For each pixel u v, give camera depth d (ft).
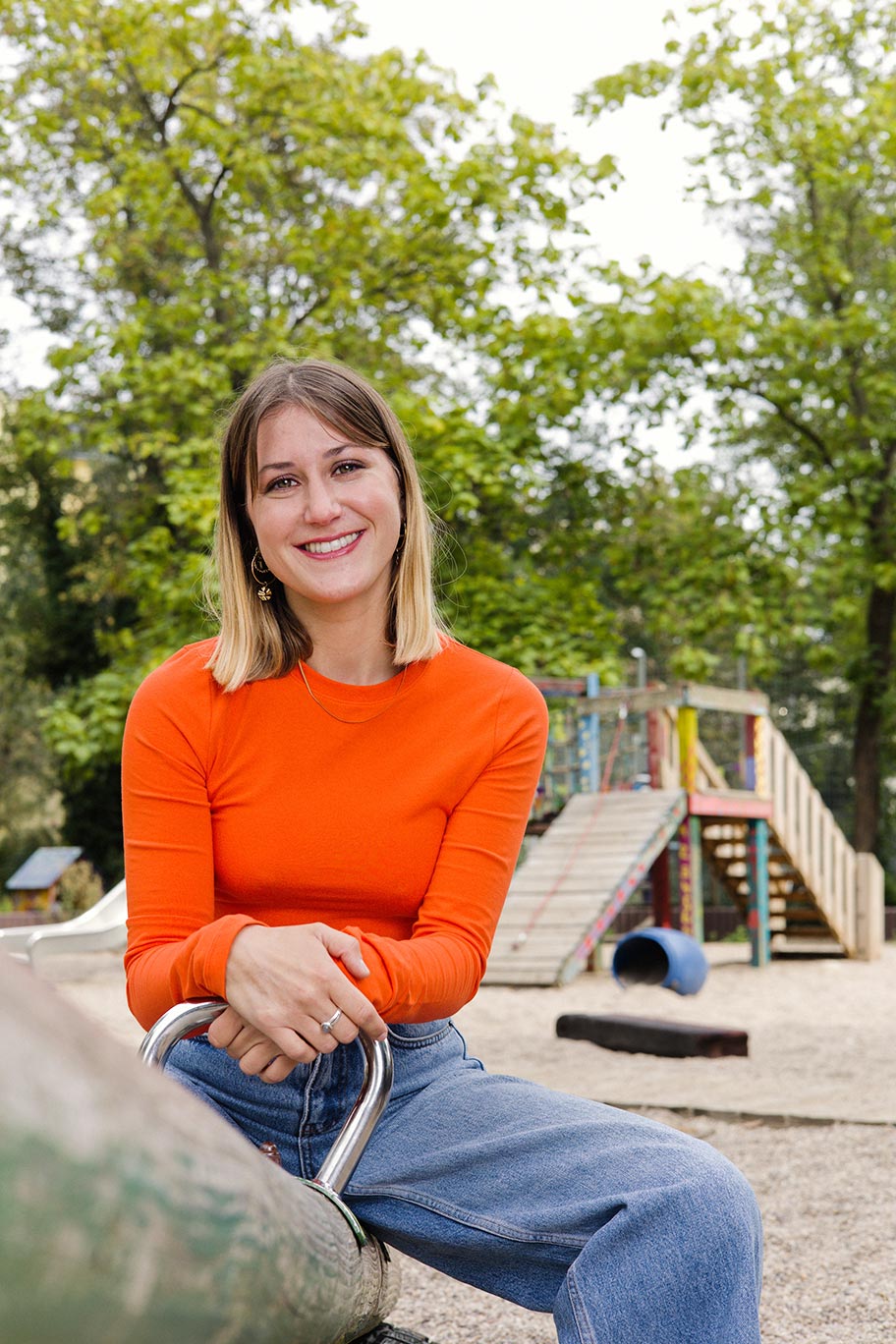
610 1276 4.51
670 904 42.47
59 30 46.78
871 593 61.93
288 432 5.70
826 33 54.03
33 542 73.36
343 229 48.32
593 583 50.65
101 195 46.14
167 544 45.83
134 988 5.31
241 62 46.44
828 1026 25.96
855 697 83.35
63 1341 1.58
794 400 55.36
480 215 48.49
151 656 44.57
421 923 5.63
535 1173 5.03
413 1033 5.63
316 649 5.87
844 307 60.03
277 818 5.61
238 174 48.32
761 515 54.19
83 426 53.16
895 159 52.65
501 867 5.78
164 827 5.56
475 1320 9.70
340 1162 4.79
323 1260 3.12
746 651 51.83
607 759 44.21
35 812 83.15
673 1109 16.67
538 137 47.70
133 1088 1.74
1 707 79.82
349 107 46.11
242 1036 4.95
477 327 49.01
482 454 46.29
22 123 47.93
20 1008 1.53
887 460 57.67
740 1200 4.71
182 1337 1.83
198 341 48.32
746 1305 4.58
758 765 40.81
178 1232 1.79
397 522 5.86
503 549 55.52
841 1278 10.07
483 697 5.88
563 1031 23.73
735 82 52.44
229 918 4.97
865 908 44.19
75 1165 1.56
